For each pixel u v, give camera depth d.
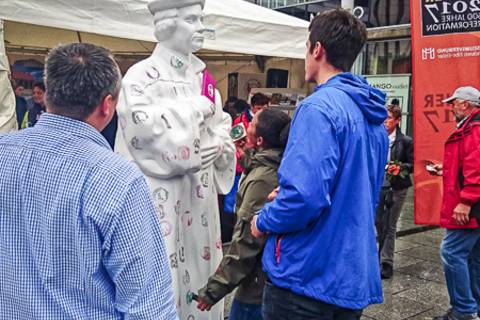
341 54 1.84
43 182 1.26
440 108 4.02
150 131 2.25
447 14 3.92
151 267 1.32
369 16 10.87
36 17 3.55
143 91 2.30
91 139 1.32
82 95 1.29
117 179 1.26
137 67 2.36
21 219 1.29
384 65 10.84
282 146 2.27
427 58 4.03
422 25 4.02
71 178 1.25
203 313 2.70
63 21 3.70
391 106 4.70
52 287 1.27
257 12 5.39
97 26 3.87
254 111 5.48
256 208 2.20
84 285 1.27
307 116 1.66
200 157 2.38
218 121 2.76
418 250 5.80
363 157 1.75
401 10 10.47
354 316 1.84
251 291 2.36
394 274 4.88
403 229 6.73
